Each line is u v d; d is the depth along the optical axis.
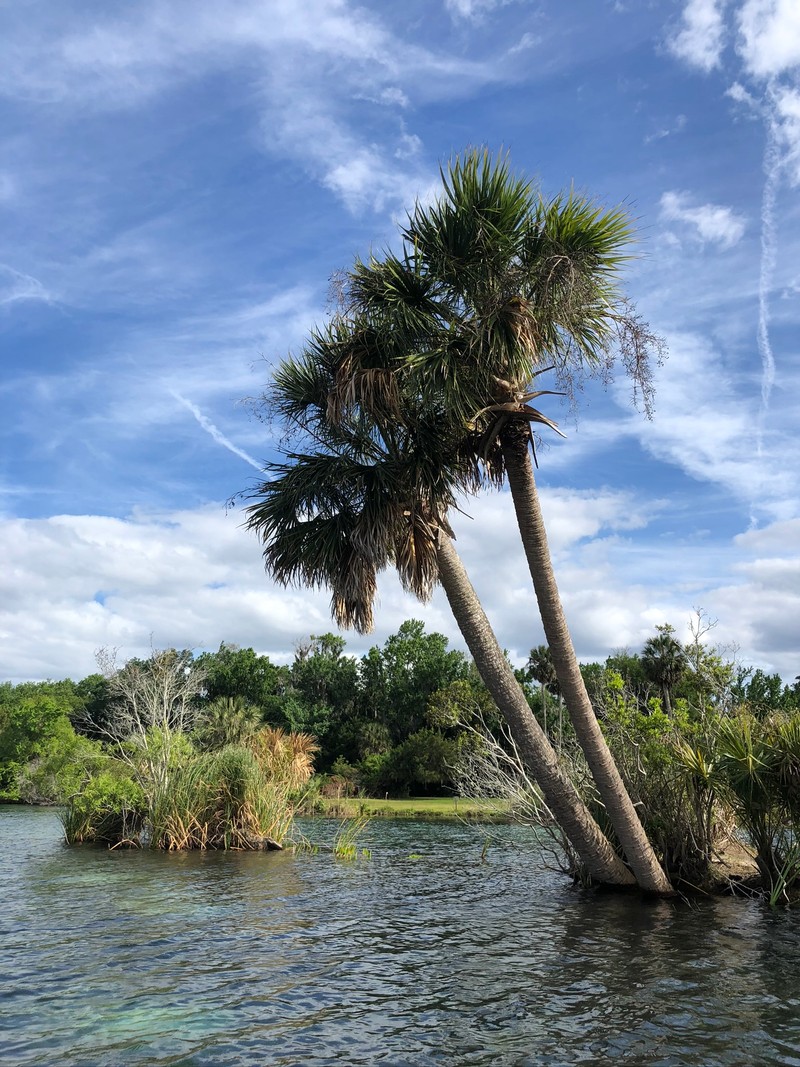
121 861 18.83
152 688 27.66
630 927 10.22
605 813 13.24
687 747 12.45
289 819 22.91
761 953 8.81
